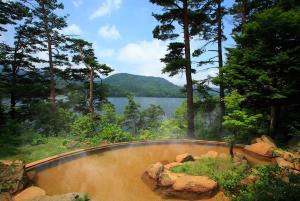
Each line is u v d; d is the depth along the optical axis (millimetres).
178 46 17031
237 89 13844
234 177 7484
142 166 9680
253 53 12422
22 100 22656
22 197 6113
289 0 13133
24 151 10500
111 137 14227
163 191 7172
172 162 10156
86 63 24359
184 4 16453
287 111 13820
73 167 9117
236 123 9281
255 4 17094
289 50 11297
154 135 17125
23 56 23859
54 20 22141
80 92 26578
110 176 8492
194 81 18906
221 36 19562
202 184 7047
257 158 10703
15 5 19125
